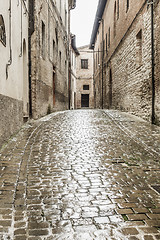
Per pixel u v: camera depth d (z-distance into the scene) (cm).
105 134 770
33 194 342
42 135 739
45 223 270
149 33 977
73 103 3359
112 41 1850
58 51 1731
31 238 243
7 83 633
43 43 1282
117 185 378
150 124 932
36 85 1091
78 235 248
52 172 432
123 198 333
